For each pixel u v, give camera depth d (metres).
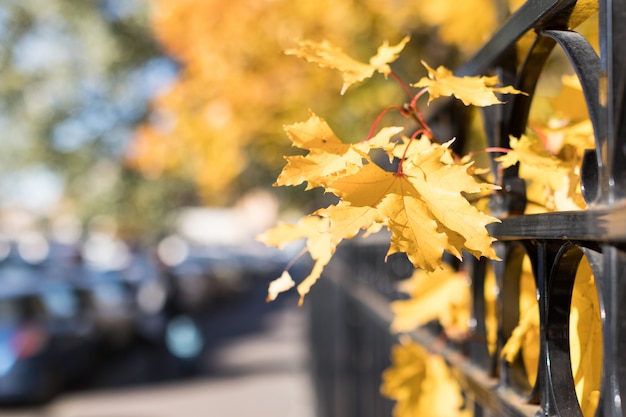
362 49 3.99
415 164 0.87
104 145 20.33
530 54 1.04
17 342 9.21
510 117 1.14
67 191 23.42
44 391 9.45
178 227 36.69
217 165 6.50
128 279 14.84
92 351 11.66
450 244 0.82
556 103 1.18
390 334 2.56
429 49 3.85
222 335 16.97
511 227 0.97
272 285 1.02
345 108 4.47
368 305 3.29
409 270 2.23
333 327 5.51
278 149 5.62
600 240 0.73
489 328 1.43
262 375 11.51
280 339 15.88
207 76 5.35
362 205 0.84
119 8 17.11
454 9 2.94
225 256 34.41
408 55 3.91
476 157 1.58
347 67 1.02
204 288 21.91
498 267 1.19
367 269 3.49
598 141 0.78
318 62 1.02
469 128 1.55
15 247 18.64
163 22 5.52
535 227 0.88
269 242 1.05
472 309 1.38
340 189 0.85
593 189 0.82
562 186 1.06
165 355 13.72
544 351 0.93
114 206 24.89
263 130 5.35
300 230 1.04
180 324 14.06
